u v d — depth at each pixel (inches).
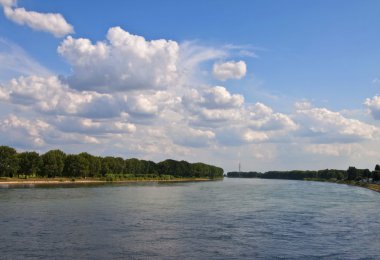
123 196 5064.0
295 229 2475.4
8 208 3339.1
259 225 2623.0
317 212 3393.2
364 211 3499.0
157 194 5674.2
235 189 7642.7
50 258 1657.2
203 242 2044.8
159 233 2271.2
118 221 2694.4
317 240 2128.4
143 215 3051.2
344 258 1753.2
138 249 1854.1
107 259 1667.1
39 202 3912.4
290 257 1760.6
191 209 3555.6
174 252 1814.7
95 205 3747.5
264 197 5255.9
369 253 1845.5
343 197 5354.3
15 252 1744.6
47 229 2311.8
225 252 1834.4
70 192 5565.9
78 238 2070.6
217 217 3006.9
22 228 2331.4
